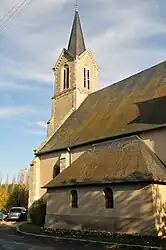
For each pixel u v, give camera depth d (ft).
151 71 85.40
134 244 41.37
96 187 58.59
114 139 69.72
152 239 44.65
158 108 66.23
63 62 118.11
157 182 50.60
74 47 119.44
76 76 110.93
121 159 59.57
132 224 50.72
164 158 58.39
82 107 104.01
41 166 93.97
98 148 71.10
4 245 45.11
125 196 53.11
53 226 66.18
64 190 66.03
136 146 60.70
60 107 112.37
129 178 52.44
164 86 72.90
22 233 61.41
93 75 118.62
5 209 148.66
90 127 84.02
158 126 60.34
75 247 42.96
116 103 85.56
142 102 73.72
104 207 56.03
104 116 83.87
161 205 50.44
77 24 125.90
